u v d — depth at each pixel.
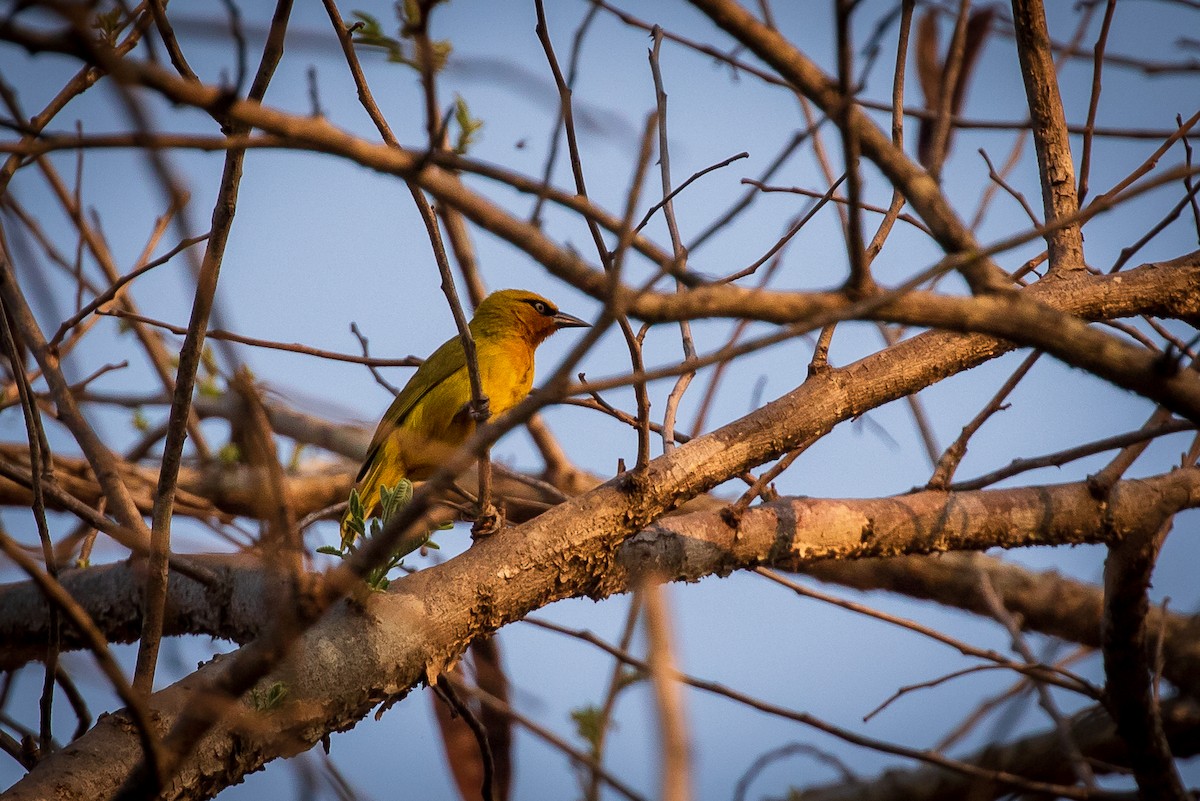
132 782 4.84
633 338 6.93
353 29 6.12
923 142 10.73
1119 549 8.63
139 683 6.29
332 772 7.21
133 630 9.70
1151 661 12.58
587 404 7.59
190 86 4.12
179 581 9.16
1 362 10.98
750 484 8.87
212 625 8.95
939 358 8.09
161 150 4.02
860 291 5.19
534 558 7.08
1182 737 12.52
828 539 8.27
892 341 9.74
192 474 12.44
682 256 5.21
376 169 4.47
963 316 5.29
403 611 6.69
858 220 5.05
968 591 14.04
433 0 4.52
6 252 8.77
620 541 7.36
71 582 9.93
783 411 7.83
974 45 11.12
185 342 6.20
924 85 11.08
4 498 12.39
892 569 13.94
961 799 12.73
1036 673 9.05
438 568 6.98
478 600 6.91
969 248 5.39
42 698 6.55
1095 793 8.94
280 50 5.81
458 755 10.55
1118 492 8.70
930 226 5.42
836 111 4.83
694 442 7.66
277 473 4.81
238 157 5.95
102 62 3.80
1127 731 9.10
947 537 8.47
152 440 13.48
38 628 10.00
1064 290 8.25
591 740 8.73
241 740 6.03
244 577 8.84
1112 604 8.79
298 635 4.87
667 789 4.04
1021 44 8.99
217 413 13.47
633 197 4.48
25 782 5.74
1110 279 8.38
